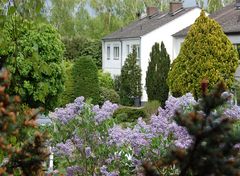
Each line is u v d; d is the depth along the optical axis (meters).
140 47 38.72
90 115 6.91
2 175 2.55
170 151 2.43
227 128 2.32
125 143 6.41
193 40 24.17
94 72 32.94
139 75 35.12
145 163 2.51
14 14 4.72
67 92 32.44
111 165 6.46
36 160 2.80
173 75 24.83
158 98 31.19
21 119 2.73
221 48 23.97
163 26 38.75
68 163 6.72
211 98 2.42
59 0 52.25
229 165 2.31
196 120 2.34
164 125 6.20
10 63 4.57
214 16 35.41
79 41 47.44
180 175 2.38
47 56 22.44
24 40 21.16
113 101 34.16
